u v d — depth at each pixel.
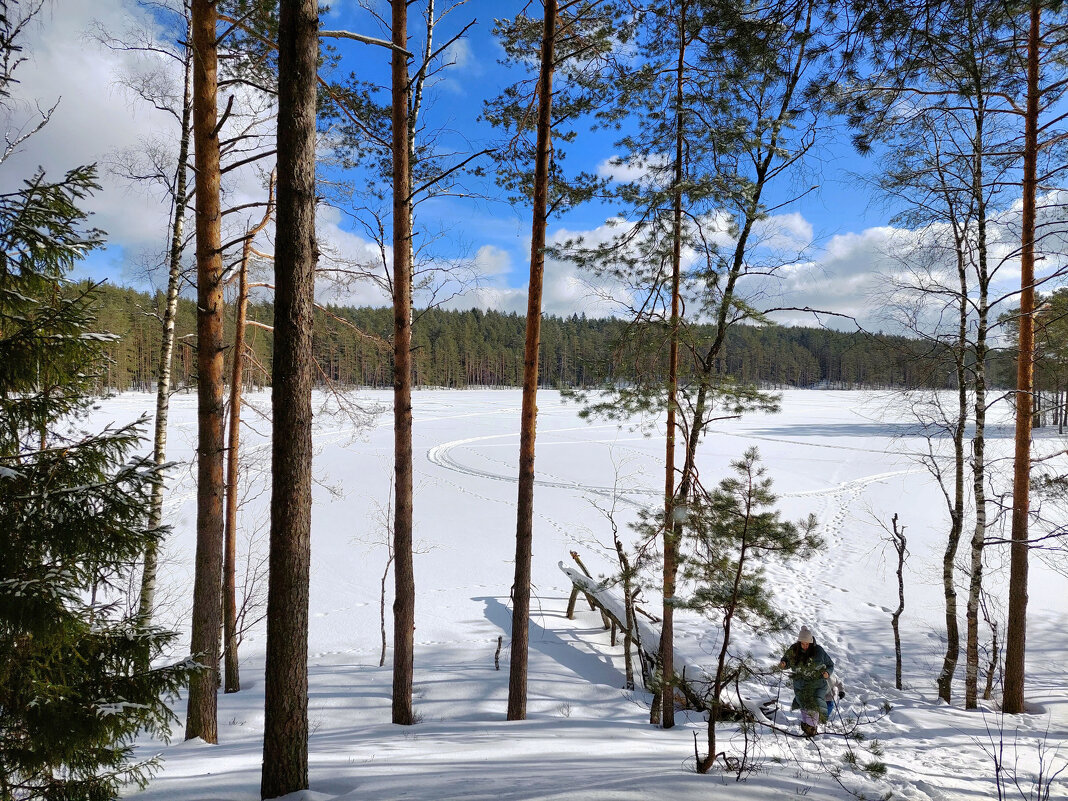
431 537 18.38
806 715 7.05
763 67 6.24
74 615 3.66
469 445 37.25
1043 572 14.12
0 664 3.49
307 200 4.12
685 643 11.61
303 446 4.18
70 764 3.72
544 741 6.50
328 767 5.07
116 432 3.96
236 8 7.23
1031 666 10.25
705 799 3.70
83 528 3.62
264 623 13.60
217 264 7.18
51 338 3.78
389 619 13.02
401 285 8.27
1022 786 4.86
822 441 38.94
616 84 7.92
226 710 9.05
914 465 29.52
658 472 28.58
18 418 3.77
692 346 7.41
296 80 4.05
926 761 5.73
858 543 17.50
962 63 5.88
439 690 9.71
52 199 3.91
